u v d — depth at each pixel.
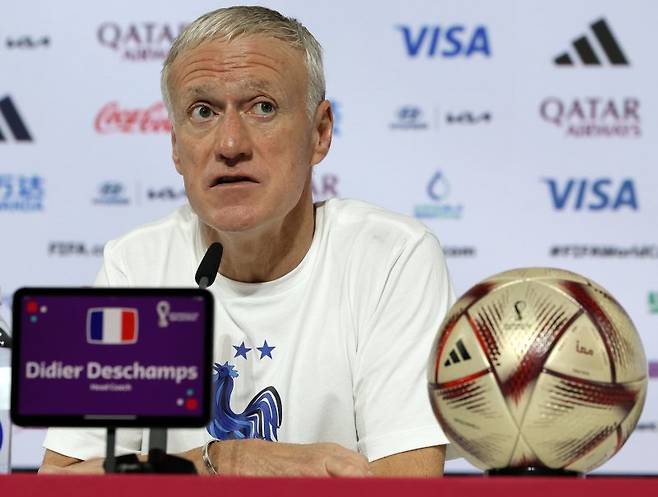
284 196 7.27
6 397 6.82
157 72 14.00
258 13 7.36
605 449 5.20
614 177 13.77
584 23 13.86
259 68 7.18
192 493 4.35
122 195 13.91
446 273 7.95
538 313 5.16
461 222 13.79
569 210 13.76
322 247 7.91
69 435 7.63
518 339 5.11
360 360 7.61
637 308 13.68
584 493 4.38
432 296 7.70
